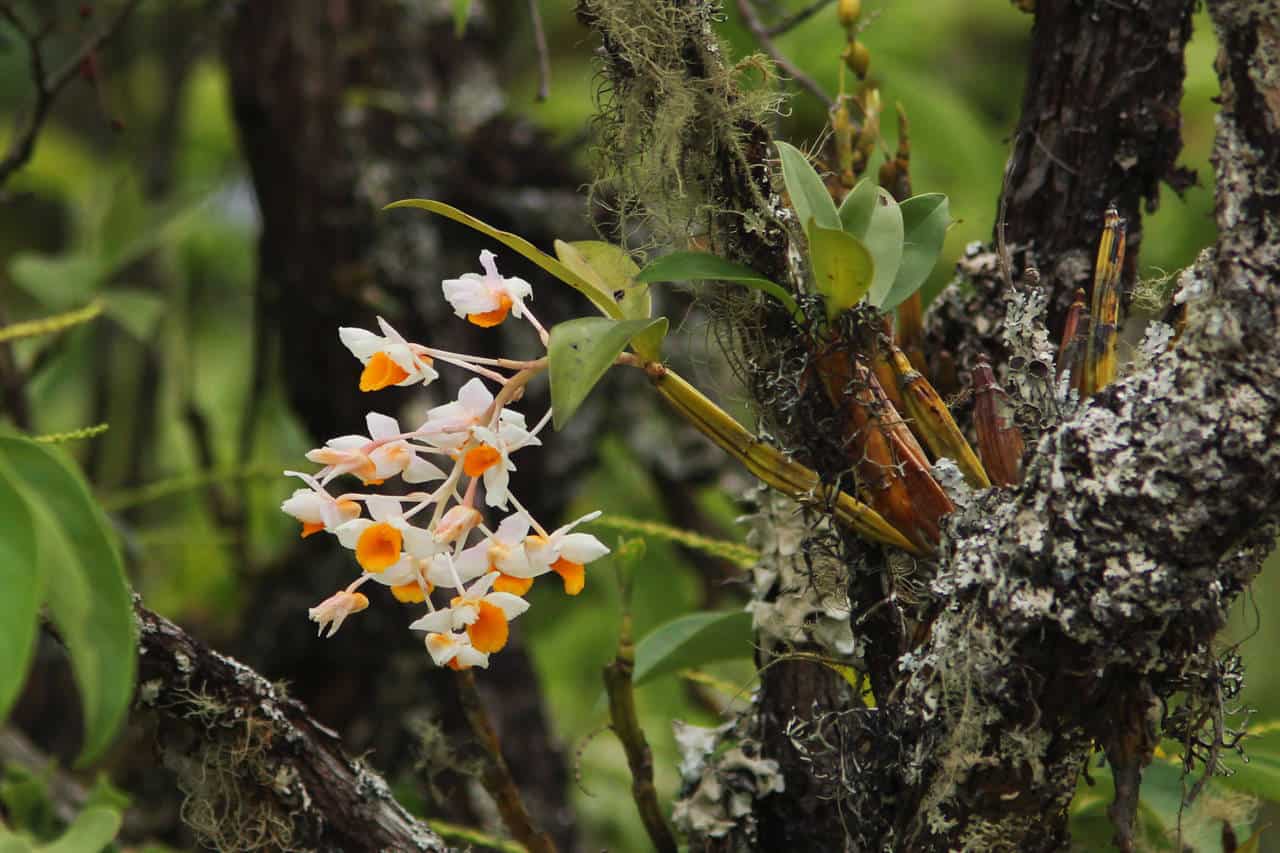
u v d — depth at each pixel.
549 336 2.03
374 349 2.07
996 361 2.21
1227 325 1.98
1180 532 1.99
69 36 4.23
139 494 3.13
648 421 3.31
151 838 2.94
